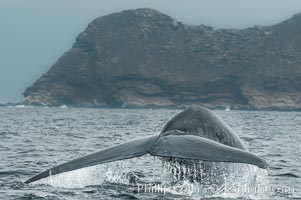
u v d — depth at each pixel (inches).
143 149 1785.2
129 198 2094.0
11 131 7381.9
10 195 2219.5
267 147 5054.1
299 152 4554.6
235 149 1759.4
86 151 4515.3
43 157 3944.4
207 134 1971.0
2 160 3676.2
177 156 1732.3
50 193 2202.3
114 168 2507.4
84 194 2167.8
